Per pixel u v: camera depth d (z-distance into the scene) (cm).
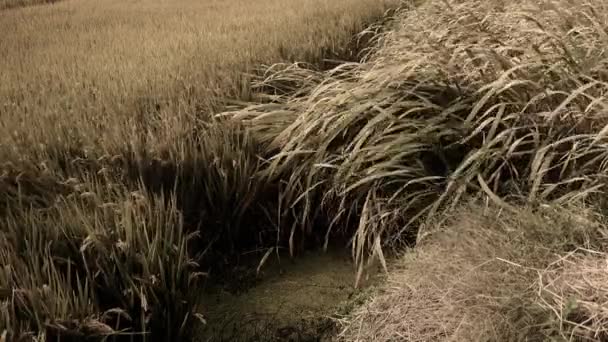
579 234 208
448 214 247
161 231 239
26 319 195
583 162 253
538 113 258
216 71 434
